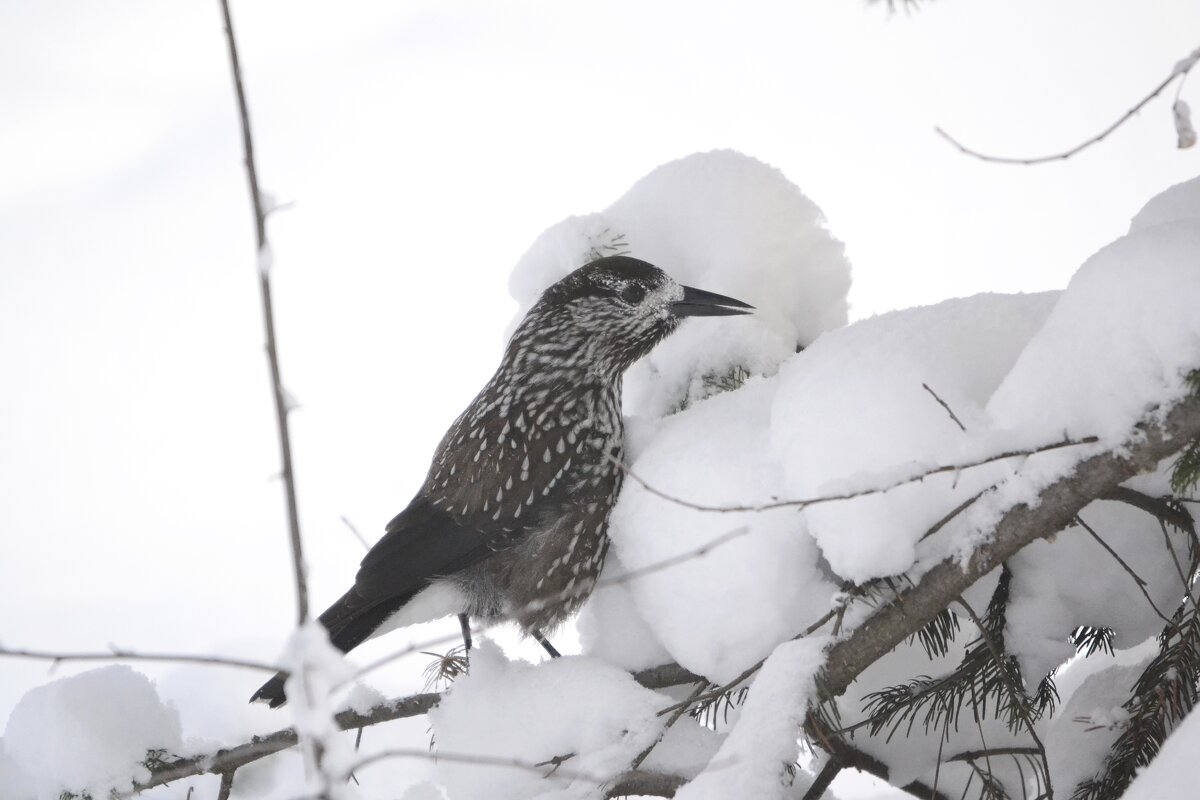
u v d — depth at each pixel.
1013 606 7.01
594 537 9.01
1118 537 6.77
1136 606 6.88
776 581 6.87
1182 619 6.75
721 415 7.71
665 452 7.68
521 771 7.37
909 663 7.74
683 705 6.90
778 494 6.94
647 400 9.86
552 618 9.03
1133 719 6.78
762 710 6.22
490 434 9.20
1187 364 5.51
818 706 6.44
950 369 6.57
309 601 4.71
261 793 10.30
